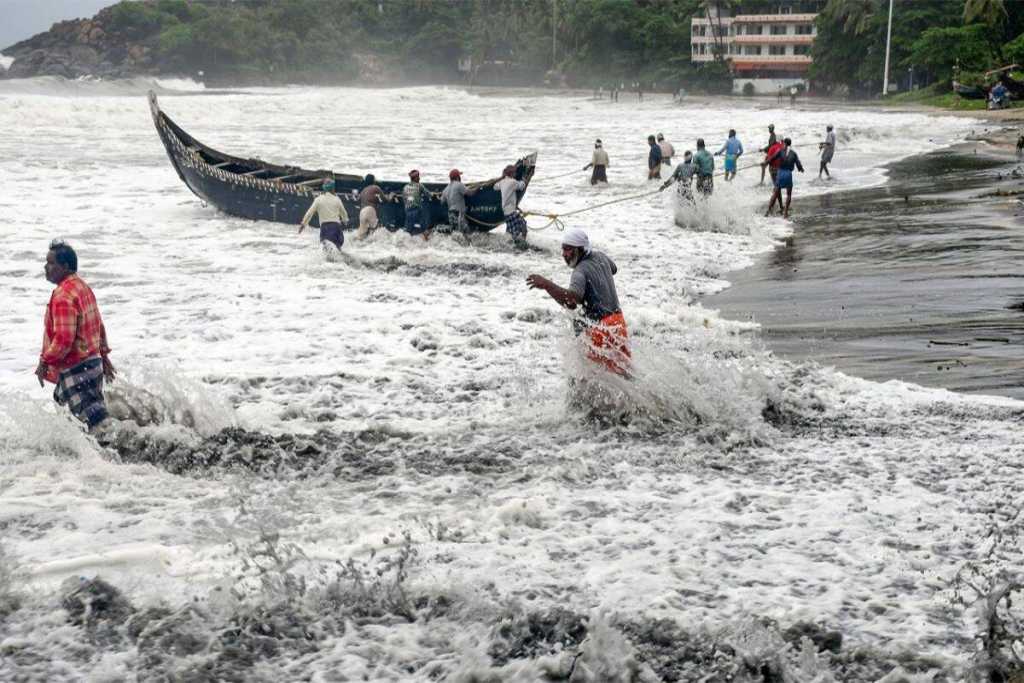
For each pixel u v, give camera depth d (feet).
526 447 70.79
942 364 94.02
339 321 114.11
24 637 41.88
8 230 177.37
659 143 267.59
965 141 408.26
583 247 75.92
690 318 113.50
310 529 54.39
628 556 50.85
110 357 96.48
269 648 41.32
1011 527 54.54
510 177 169.78
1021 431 73.31
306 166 307.37
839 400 81.92
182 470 65.87
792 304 124.16
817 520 55.72
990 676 38.83
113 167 297.33
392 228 177.17
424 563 49.62
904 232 178.91
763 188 255.91
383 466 66.59
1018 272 138.72
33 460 66.74
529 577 48.21
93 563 49.06
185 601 45.27
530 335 107.65
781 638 41.42
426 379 90.27
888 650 41.11
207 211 208.03
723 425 74.02
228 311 118.62
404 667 40.14
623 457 68.13
